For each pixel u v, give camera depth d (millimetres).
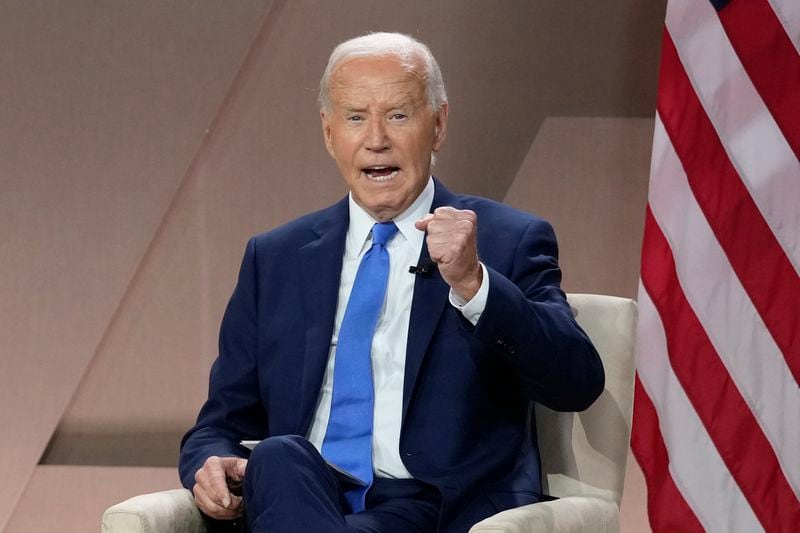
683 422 10164
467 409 7680
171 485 12945
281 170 12734
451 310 7840
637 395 10336
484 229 8148
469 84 12695
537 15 12578
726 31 10242
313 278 8180
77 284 12633
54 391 12688
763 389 10031
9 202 12586
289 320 8156
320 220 8484
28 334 12672
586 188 12664
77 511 12992
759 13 10172
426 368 7762
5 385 12711
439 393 7707
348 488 7660
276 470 6742
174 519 7281
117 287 12609
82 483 13000
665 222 10336
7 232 12609
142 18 12312
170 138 12430
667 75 10406
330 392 7965
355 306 7988
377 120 7805
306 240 8406
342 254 8242
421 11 12633
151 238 12602
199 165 12742
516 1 12586
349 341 7918
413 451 7621
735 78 10219
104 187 12531
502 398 7902
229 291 12789
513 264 7957
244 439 8305
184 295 12844
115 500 12977
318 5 12578
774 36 10125
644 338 10328
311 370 7918
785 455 9984
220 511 7203
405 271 8047
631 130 12555
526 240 8039
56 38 12367
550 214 12734
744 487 10023
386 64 7836
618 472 8156
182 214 12781
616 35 12492
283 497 6656
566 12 12539
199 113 12398
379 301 7957
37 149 12523
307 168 12719
